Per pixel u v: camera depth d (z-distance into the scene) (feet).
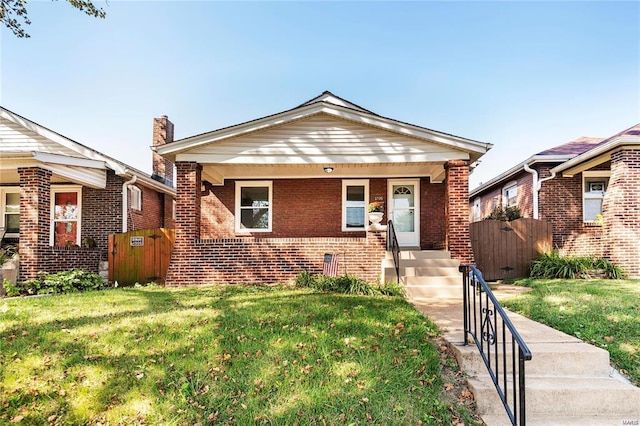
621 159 34.81
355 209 43.37
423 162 34.37
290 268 33.88
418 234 42.70
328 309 20.58
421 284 29.84
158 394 12.42
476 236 39.78
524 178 50.90
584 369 13.83
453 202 33.71
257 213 43.83
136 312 20.63
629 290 26.04
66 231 45.06
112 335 16.53
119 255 39.34
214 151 34.35
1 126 43.83
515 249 39.96
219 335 16.60
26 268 34.47
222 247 34.06
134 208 47.88
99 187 44.37
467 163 33.76
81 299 24.72
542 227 40.32
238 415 11.63
